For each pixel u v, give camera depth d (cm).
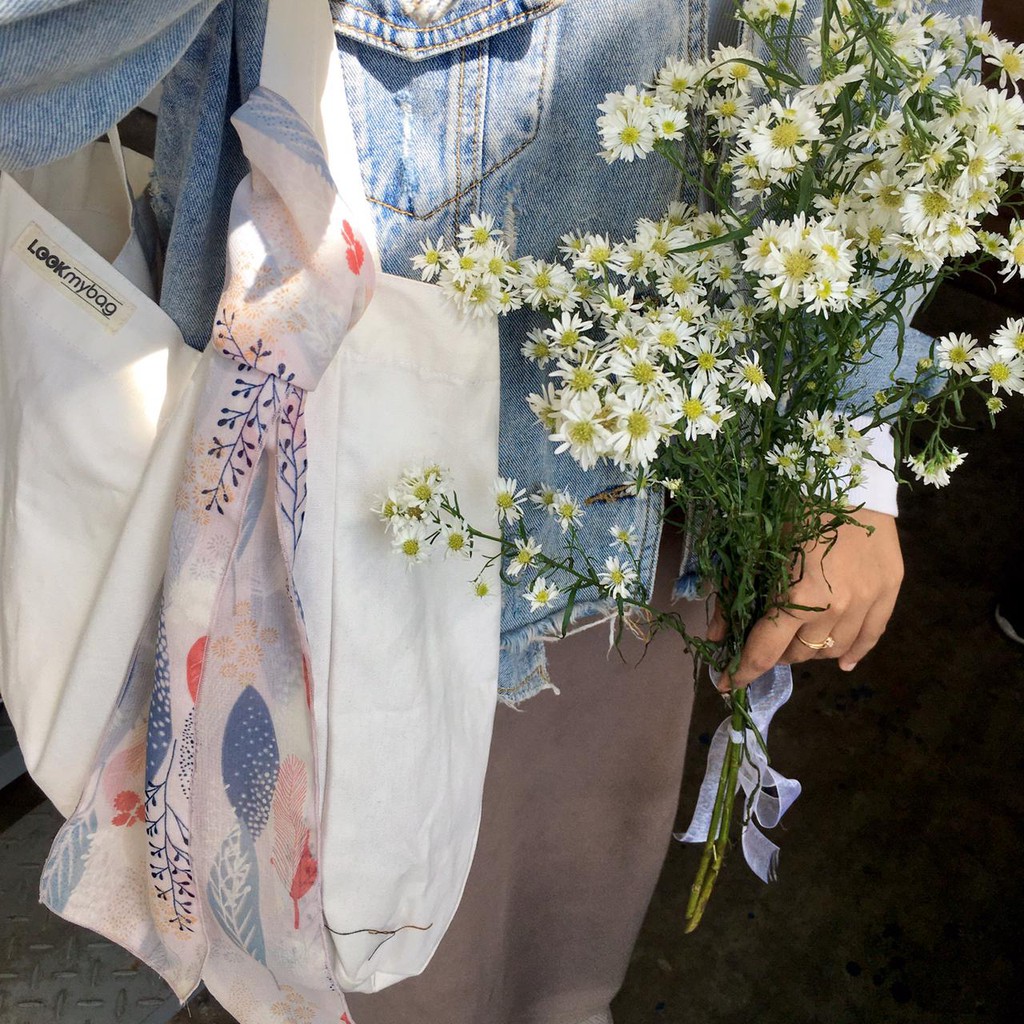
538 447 82
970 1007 157
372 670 71
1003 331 69
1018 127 63
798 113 61
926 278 67
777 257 61
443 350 70
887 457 87
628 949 137
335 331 62
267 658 67
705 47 73
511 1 63
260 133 58
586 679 105
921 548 218
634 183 74
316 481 66
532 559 76
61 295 65
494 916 118
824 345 70
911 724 191
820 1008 156
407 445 70
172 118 66
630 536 86
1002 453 233
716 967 159
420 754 75
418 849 77
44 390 67
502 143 70
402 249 73
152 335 66
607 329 68
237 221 60
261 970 78
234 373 62
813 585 81
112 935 77
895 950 163
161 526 67
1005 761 188
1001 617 204
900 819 179
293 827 69
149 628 69
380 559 70
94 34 42
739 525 73
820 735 189
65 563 71
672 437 71
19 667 74
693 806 179
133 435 67
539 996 136
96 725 72
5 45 39
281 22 60
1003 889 171
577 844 121
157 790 68
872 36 60
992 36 66
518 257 74
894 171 61
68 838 72
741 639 83
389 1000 115
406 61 66
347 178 66
